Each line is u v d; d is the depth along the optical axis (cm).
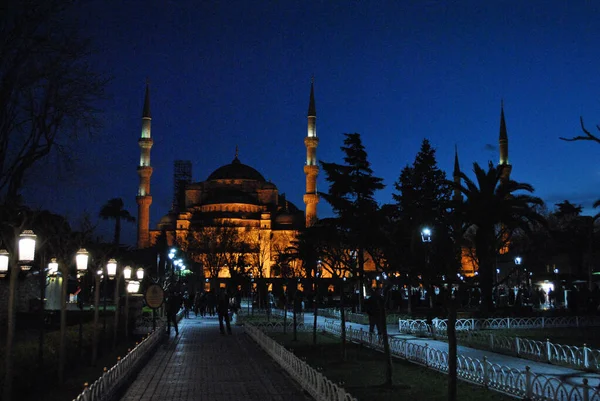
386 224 2053
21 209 1692
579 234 5819
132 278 3341
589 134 1545
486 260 2322
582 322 3572
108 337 2666
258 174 16762
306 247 2680
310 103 15200
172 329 3953
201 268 10206
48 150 1952
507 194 3650
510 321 3469
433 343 2788
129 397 1577
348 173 2178
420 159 5947
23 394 1437
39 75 1873
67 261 2142
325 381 1376
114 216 8656
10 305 1242
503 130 13138
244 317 4716
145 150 15638
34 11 1812
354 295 5453
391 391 1585
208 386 1736
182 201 17162
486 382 1599
